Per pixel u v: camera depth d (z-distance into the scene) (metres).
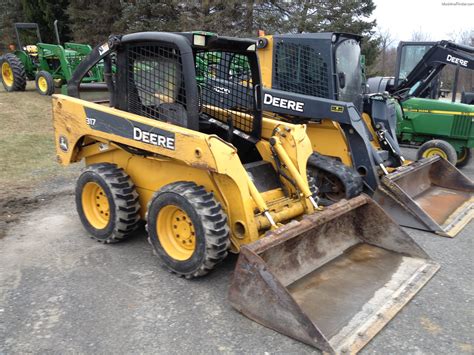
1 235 4.77
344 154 5.57
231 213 3.64
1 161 7.52
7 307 3.42
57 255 4.30
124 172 4.39
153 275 3.90
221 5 19.61
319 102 5.46
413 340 3.03
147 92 4.04
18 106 11.88
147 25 19.48
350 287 3.53
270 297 3.04
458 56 7.25
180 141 3.58
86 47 13.23
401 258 4.00
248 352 2.90
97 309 3.39
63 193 6.15
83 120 4.41
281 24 19.22
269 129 4.35
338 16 20.45
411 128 8.20
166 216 3.84
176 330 3.14
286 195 4.18
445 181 6.18
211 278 3.84
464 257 4.30
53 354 2.90
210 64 4.32
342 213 3.77
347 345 2.89
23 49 14.89
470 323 3.23
